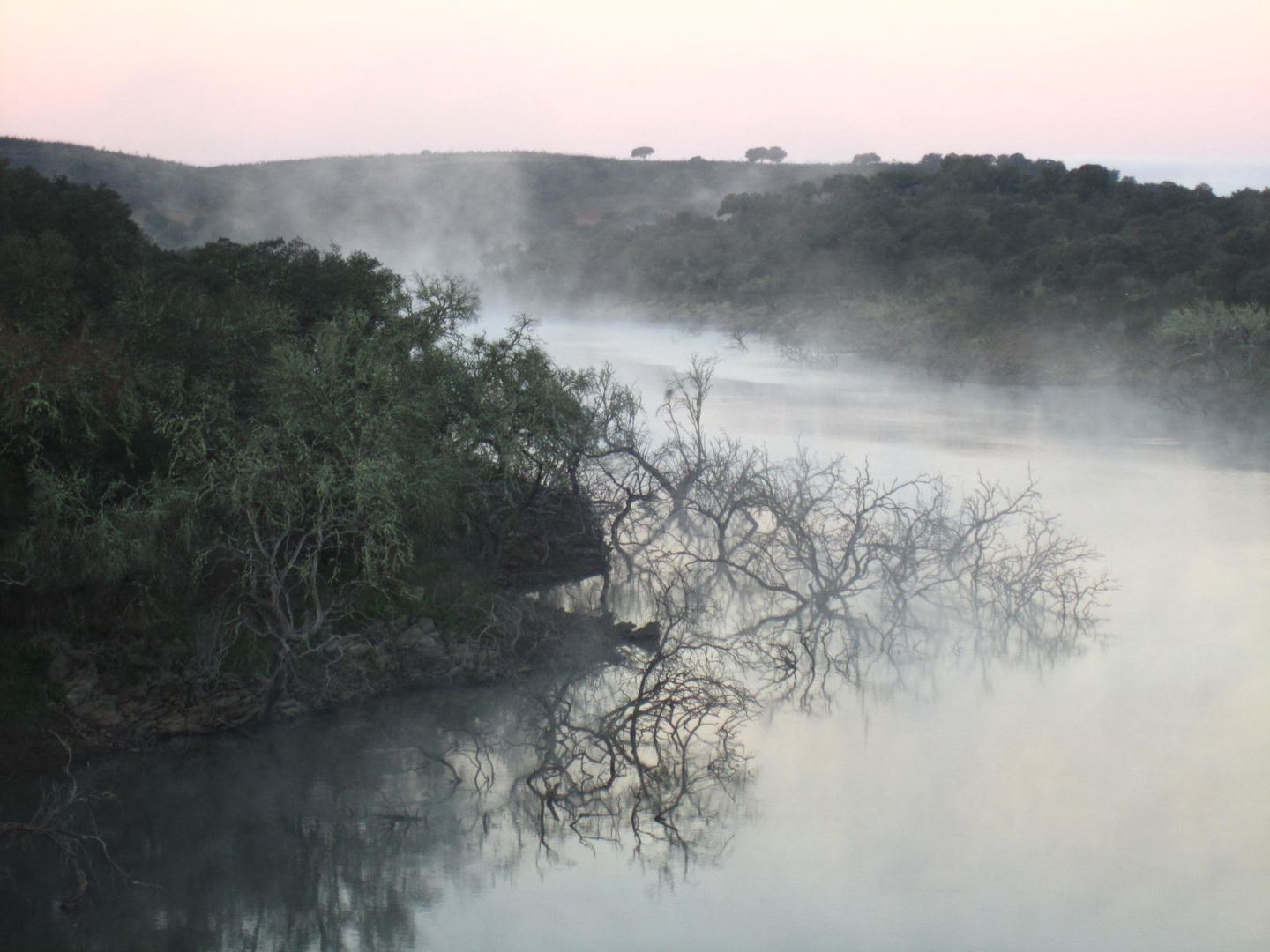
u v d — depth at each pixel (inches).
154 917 658.8
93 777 784.9
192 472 928.3
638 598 1183.6
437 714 901.2
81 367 921.5
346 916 655.1
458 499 1109.7
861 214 5196.9
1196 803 789.9
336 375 990.4
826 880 701.9
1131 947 623.5
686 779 824.9
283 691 877.2
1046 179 5511.8
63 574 880.9
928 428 2257.6
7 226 1467.8
